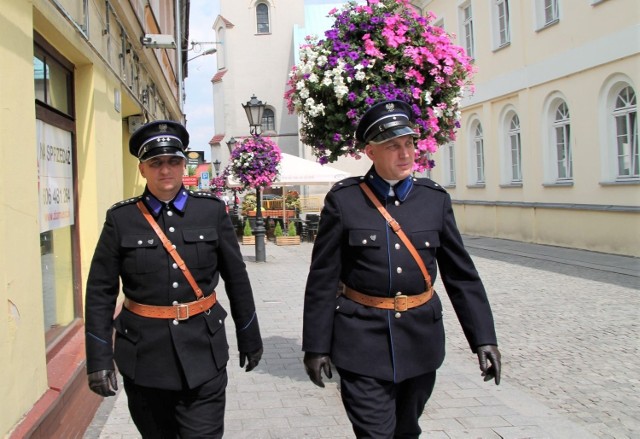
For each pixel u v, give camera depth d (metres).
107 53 6.24
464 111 20.16
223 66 42.25
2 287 2.96
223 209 3.21
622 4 12.61
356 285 3.01
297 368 5.85
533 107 16.14
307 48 5.00
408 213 3.04
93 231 5.54
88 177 5.55
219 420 3.02
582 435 4.16
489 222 18.73
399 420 3.11
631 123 12.85
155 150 2.96
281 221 22.91
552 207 15.23
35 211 3.51
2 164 3.05
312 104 4.84
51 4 4.17
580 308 8.27
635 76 12.39
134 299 2.99
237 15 41.94
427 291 3.04
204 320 3.02
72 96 5.46
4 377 2.91
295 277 12.18
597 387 5.17
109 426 4.35
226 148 41.88
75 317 5.37
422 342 2.97
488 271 11.88
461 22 20.45
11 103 3.22
